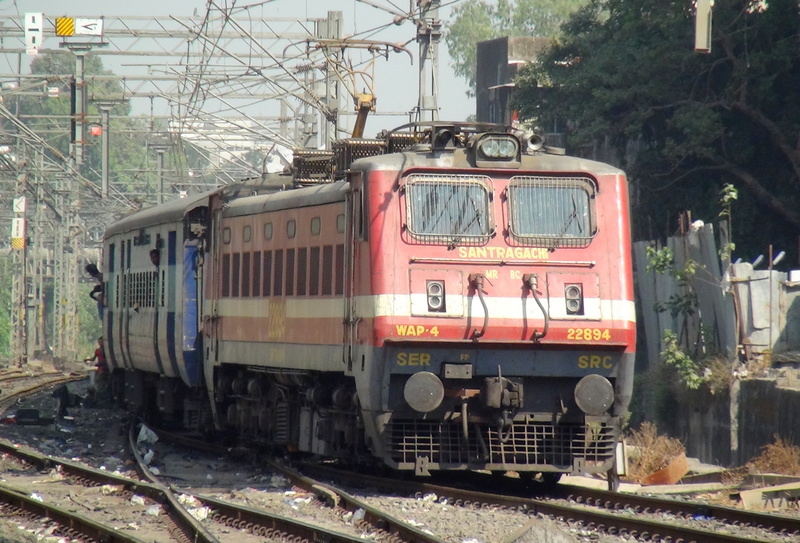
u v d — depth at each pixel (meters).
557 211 43.94
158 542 33.88
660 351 78.38
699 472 55.09
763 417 61.44
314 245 47.81
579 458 43.94
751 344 66.62
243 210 55.28
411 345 42.16
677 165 96.06
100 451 63.53
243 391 57.50
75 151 152.38
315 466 51.28
